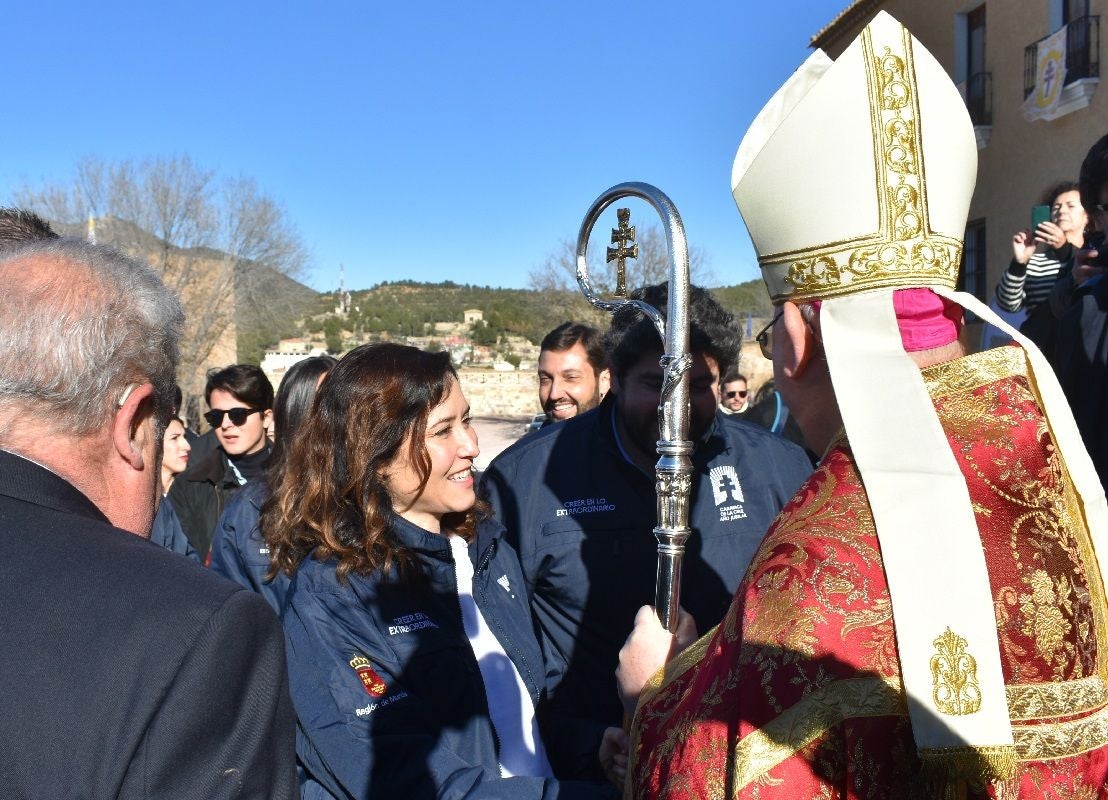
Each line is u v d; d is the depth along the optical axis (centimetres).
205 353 2906
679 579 142
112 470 115
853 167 122
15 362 106
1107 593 117
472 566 213
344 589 187
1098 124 1090
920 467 108
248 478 421
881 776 100
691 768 106
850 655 102
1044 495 112
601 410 237
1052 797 104
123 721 95
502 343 6581
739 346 224
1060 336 277
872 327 119
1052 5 1171
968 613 101
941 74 125
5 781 93
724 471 233
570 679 226
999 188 1290
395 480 196
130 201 2758
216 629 102
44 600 100
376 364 197
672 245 143
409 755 169
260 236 2983
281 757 107
